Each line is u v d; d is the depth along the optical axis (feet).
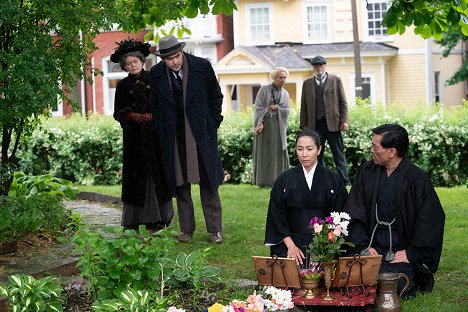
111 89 98.17
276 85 42.52
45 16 24.48
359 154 48.32
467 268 23.27
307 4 103.96
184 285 18.81
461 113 48.67
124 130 27.76
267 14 104.06
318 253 18.85
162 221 28.17
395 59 103.19
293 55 99.71
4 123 23.77
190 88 26.61
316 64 42.04
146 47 28.14
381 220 20.65
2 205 23.90
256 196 39.06
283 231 20.79
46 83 23.47
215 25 105.81
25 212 23.81
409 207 20.43
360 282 18.97
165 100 26.66
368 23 103.81
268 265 18.88
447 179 47.11
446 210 33.76
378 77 102.47
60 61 25.68
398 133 20.39
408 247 20.48
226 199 37.93
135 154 27.66
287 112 42.52
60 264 21.30
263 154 42.68
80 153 51.75
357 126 48.24
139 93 27.61
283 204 20.92
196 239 27.63
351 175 48.85
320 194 20.83
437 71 108.17
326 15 104.01
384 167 20.89
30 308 16.05
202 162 26.84
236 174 51.03
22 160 50.57
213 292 18.93
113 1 26.78
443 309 18.95
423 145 46.75
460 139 46.39
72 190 30.63
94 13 25.20
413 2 27.17
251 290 18.94
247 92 104.88
